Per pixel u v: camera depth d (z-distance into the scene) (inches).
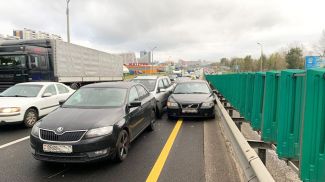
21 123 345.7
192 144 253.4
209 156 217.8
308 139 119.3
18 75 544.1
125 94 250.5
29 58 550.0
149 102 301.3
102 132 190.5
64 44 682.8
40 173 185.0
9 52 547.5
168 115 382.3
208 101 373.4
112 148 195.2
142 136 286.5
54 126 190.1
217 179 172.9
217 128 324.8
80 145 182.9
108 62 994.7
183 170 188.1
